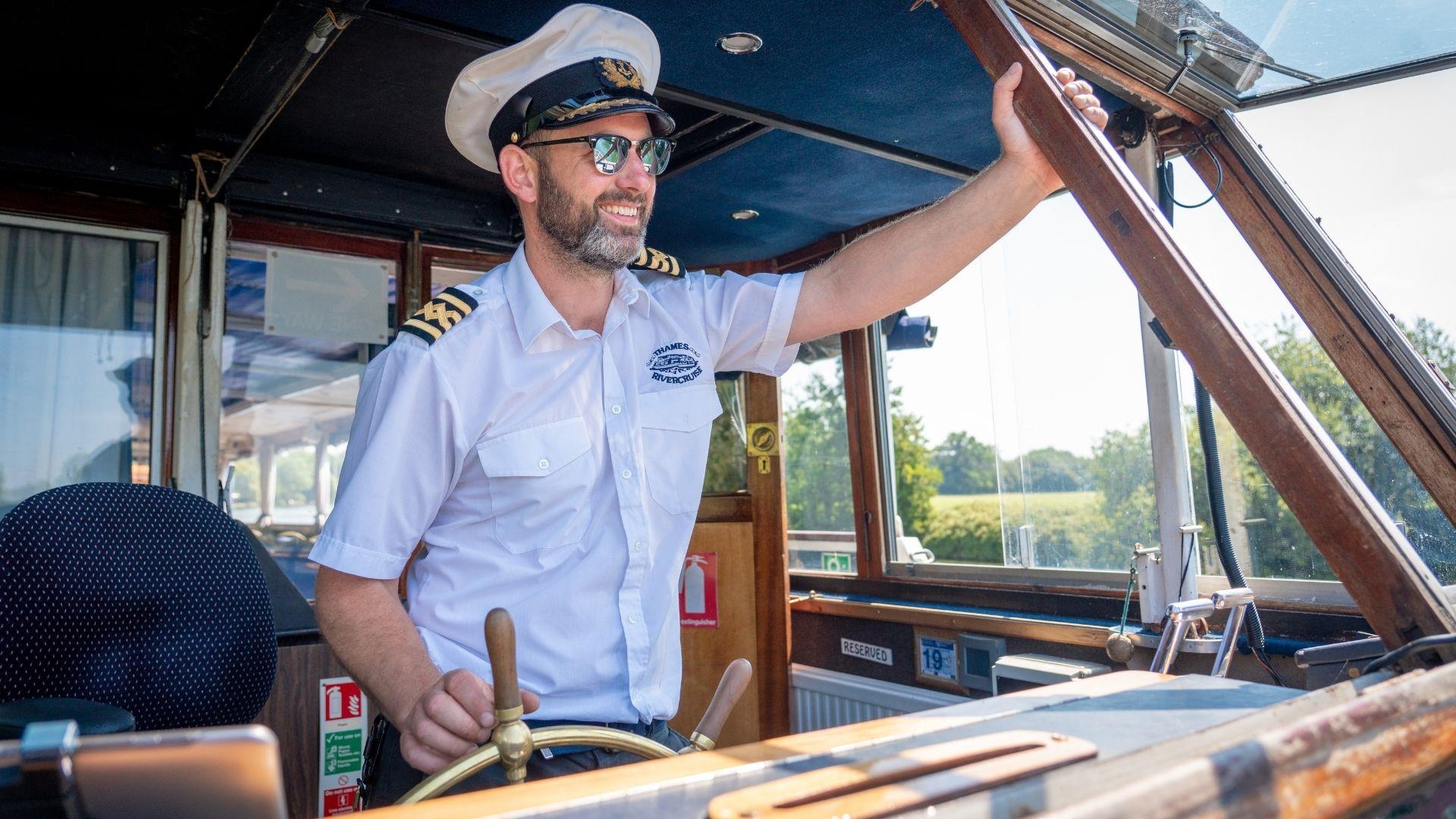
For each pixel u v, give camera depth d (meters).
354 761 2.45
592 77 1.42
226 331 3.23
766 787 0.65
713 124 2.86
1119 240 1.20
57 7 2.30
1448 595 0.97
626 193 1.42
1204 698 0.91
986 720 0.86
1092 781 0.62
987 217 1.46
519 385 1.40
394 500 1.31
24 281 2.96
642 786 0.71
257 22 2.32
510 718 0.91
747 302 1.65
